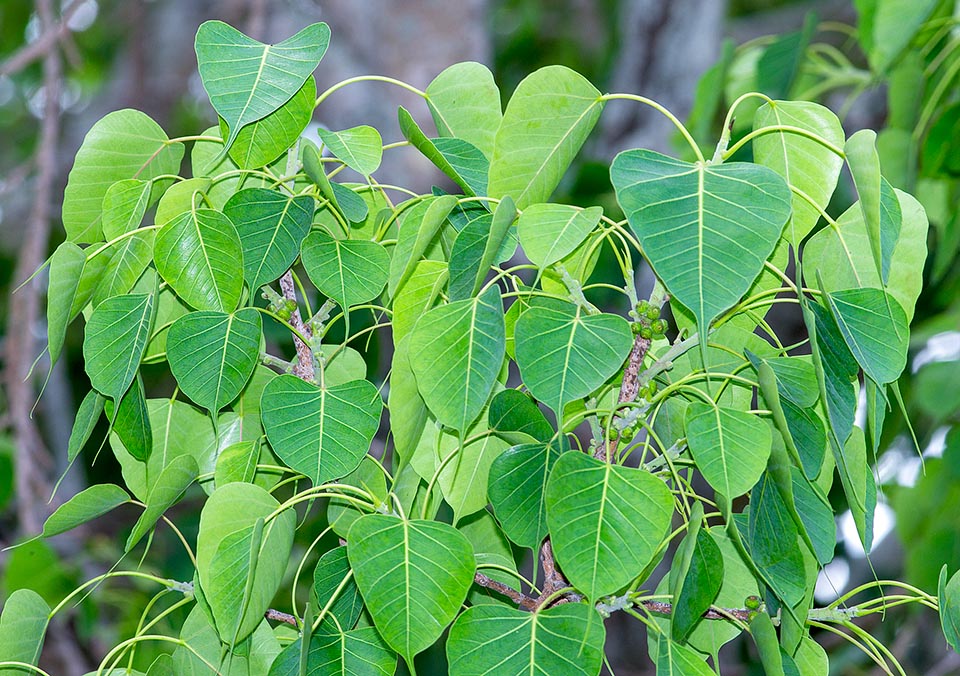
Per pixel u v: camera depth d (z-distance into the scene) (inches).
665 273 69.3
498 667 72.6
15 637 77.4
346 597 76.4
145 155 80.1
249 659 76.7
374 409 75.6
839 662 137.1
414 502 78.2
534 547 74.5
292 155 78.9
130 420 77.7
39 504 123.9
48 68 117.6
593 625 73.0
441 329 73.4
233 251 75.7
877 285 75.9
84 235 80.2
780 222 69.9
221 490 73.9
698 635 78.0
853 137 73.4
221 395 75.5
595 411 75.6
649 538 71.6
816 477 74.2
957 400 118.7
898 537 135.3
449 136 80.4
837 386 73.9
